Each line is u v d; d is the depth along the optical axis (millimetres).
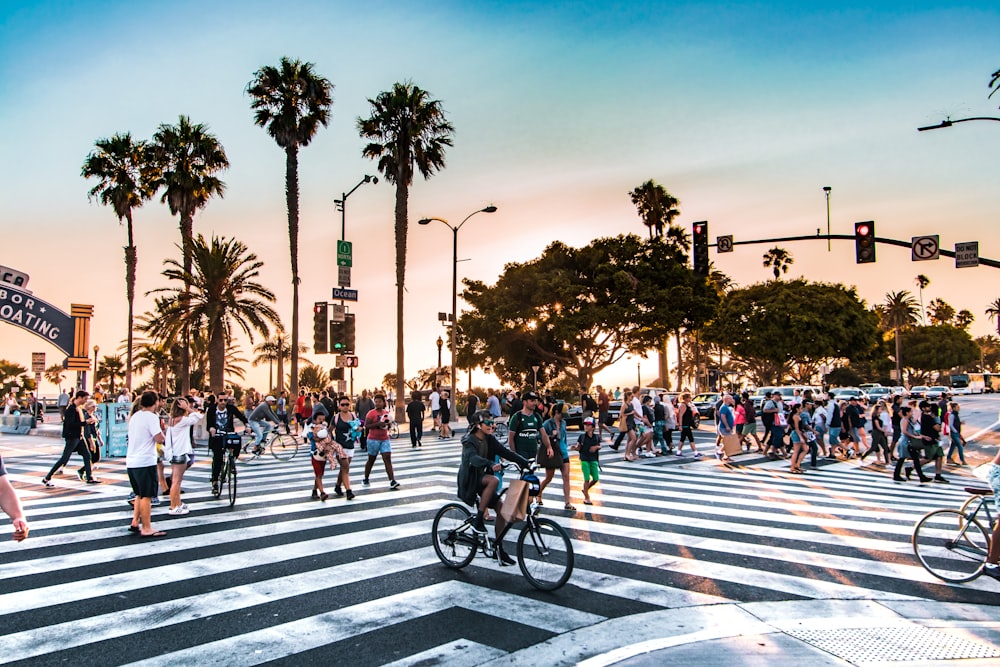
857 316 57000
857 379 85125
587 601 5801
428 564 7035
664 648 4539
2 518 9508
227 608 5633
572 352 44719
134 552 7512
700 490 12297
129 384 38094
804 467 16359
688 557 7332
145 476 8398
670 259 43156
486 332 43531
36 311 20484
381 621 5320
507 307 42562
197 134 34719
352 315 24531
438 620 5340
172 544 7891
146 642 4891
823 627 5016
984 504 6727
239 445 10938
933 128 17453
